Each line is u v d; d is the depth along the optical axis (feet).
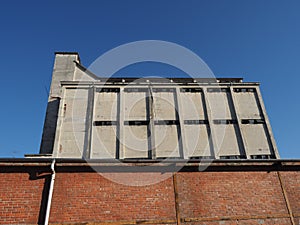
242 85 53.31
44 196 20.18
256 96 52.54
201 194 21.83
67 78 55.52
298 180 23.85
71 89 50.06
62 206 19.93
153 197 21.16
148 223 19.98
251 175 23.44
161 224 20.11
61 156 42.09
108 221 19.74
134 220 19.99
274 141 47.01
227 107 50.37
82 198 20.45
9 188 20.17
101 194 20.79
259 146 46.50
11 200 19.72
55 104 53.16
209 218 20.81
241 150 45.83
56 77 55.77
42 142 49.06
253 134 47.78
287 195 22.89
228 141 46.55
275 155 45.39
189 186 22.06
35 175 20.99
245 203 21.93
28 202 19.81
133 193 21.12
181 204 21.12
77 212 19.83
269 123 49.14
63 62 57.98
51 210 19.65
